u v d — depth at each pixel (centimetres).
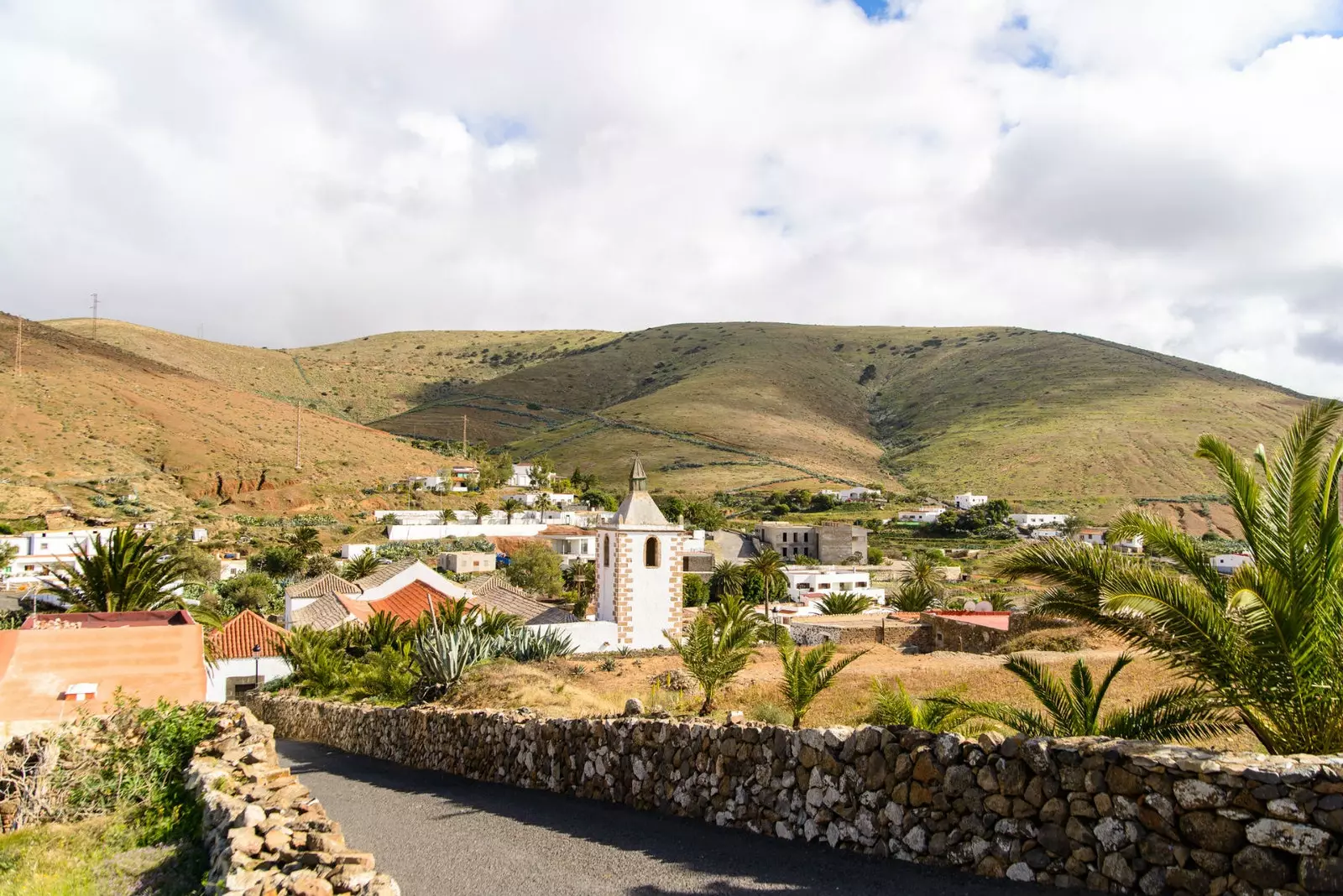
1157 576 905
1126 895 716
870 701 1742
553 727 1547
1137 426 17325
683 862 966
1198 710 927
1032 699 1638
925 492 16000
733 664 1962
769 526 12325
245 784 1167
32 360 11500
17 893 893
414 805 1486
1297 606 811
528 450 19675
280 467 11175
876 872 860
